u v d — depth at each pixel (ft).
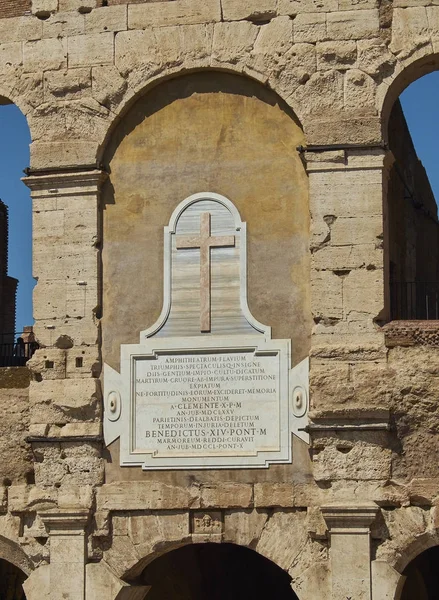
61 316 114.62
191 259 112.98
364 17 111.65
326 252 110.22
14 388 116.78
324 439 108.58
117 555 111.86
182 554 130.00
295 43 112.47
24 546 114.42
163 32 114.93
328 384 108.68
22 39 118.11
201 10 114.32
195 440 111.34
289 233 111.55
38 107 116.88
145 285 113.60
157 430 112.06
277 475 109.50
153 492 111.24
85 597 111.86
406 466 107.34
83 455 112.98
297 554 108.58
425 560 132.98
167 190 114.11
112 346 113.70
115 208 114.93
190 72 114.62
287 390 110.01
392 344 108.68
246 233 112.16
